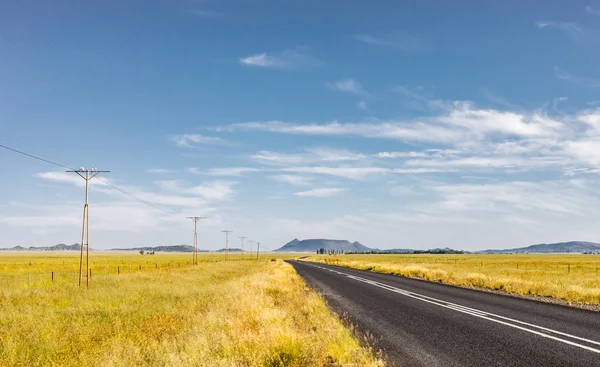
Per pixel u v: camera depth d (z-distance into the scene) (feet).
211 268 183.32
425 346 29.81
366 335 34.09
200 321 38.37
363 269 186.19
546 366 23.68
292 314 44.47
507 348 28.35
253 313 40.34
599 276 118.73
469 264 260.42
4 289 88.89
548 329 34.96
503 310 47.44
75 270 188.85
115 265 260.83
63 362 27.71
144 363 25.79
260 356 24.68
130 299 63.67
